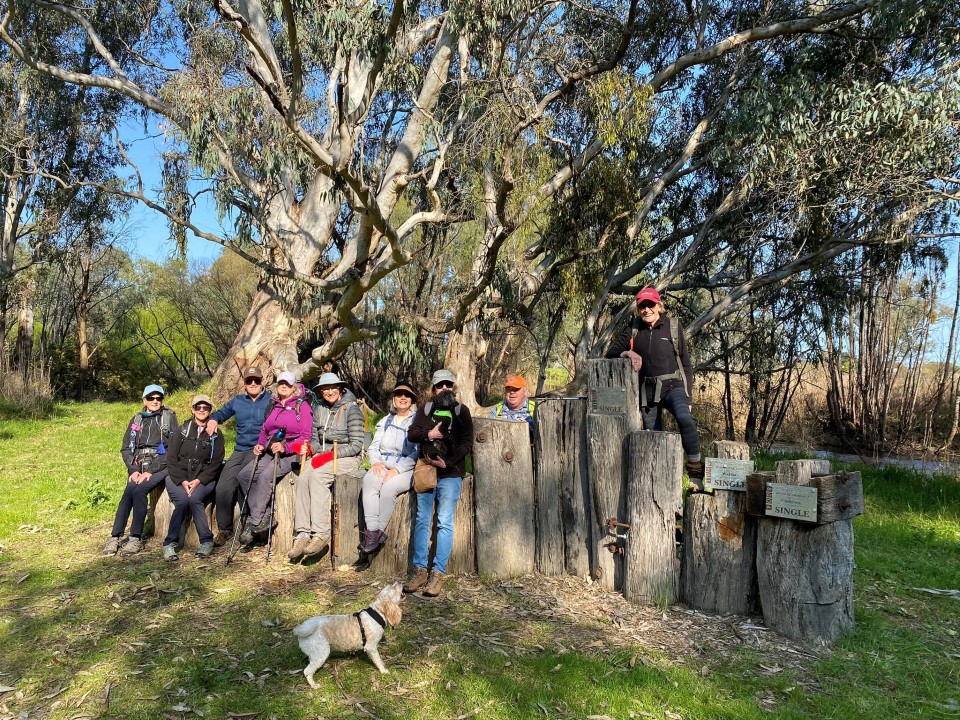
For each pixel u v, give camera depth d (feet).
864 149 36.86
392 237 32.83
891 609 16.88
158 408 21.24
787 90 39.50
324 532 19.11
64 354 98.63
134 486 20.31
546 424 18.30
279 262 49.96
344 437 19.97
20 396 60.95
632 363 17.70
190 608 16.16
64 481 31.12
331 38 27.02
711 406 64.54
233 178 36.22
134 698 12.30
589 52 44.78
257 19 40.19
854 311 53.62
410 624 15.31
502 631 15.02
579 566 18.01
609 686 12.72
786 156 39.17
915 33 39.04
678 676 13.14
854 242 42.60
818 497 14.51
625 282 57.31
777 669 13.60
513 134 31.17
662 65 50.14
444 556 17.06
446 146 36.24
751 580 15.93
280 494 20.06
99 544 21.17
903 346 53.72
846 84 41.45
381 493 17.90
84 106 69.26
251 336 53.57
